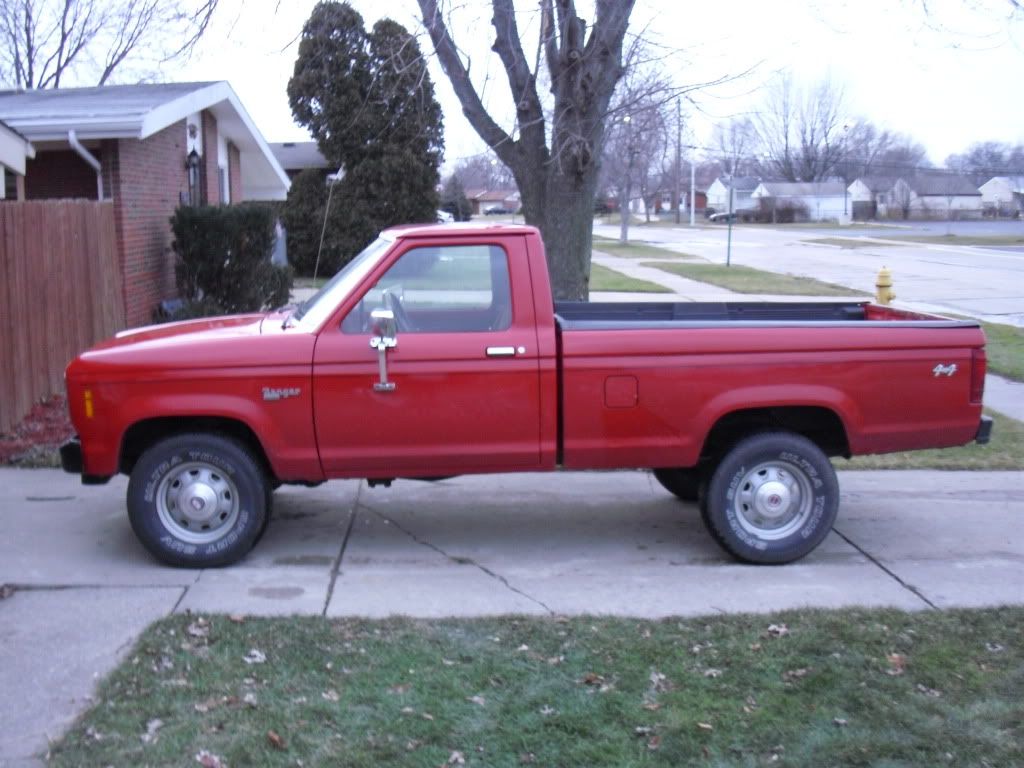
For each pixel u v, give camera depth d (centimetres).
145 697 463
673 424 636
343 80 3067
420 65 1036
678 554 683
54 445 920
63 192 1479
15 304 997
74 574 630
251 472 636
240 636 530
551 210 969
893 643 527
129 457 662
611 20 905
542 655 511
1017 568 655
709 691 474
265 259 1655
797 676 489
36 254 1055
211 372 617
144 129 1370
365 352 621
